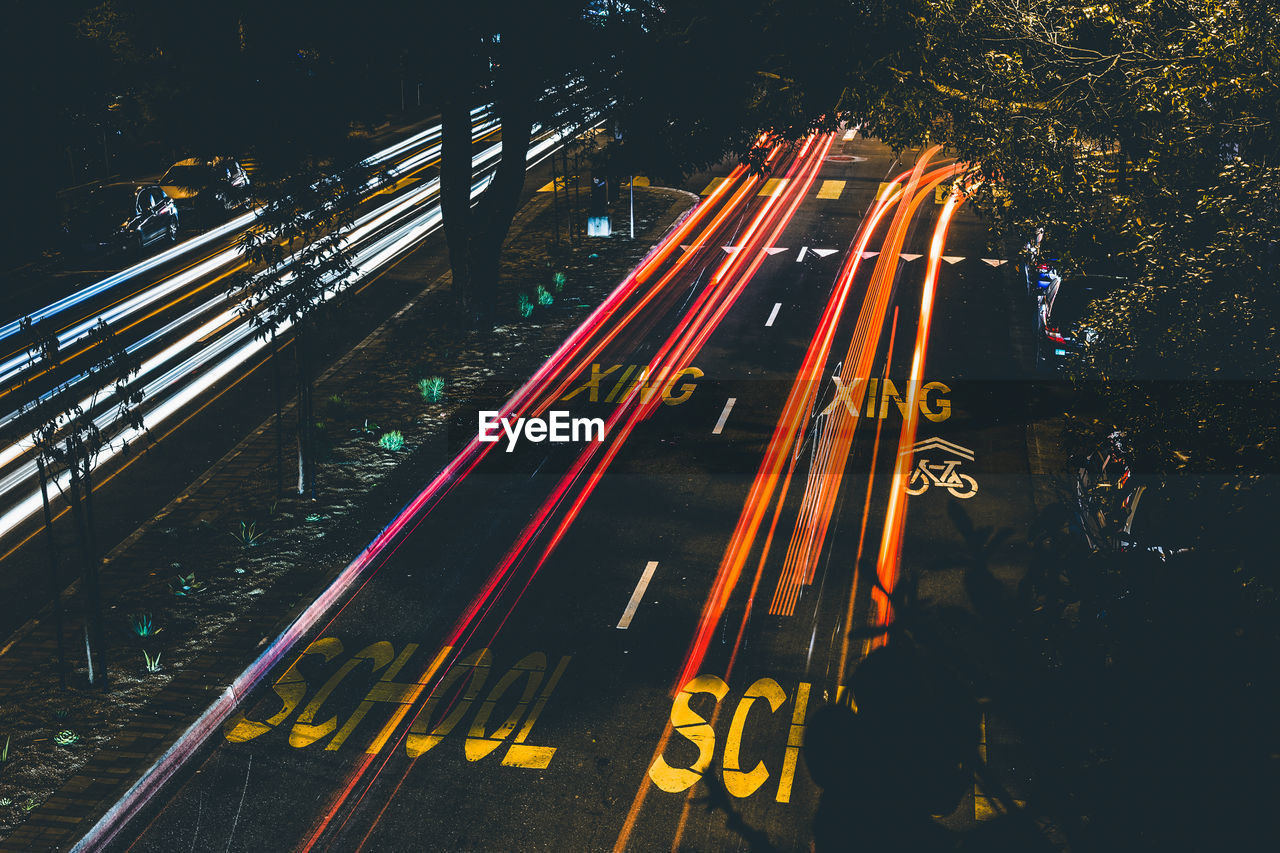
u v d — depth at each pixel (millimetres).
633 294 25250
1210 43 7312
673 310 24141
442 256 28469
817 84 18359
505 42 19625
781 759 9820
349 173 15602
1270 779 3938
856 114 19141
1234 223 6570
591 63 19578
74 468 10562
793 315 23781
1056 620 4539
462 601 12672
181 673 11078
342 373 20297
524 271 27000
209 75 15820
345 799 9391
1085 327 7340
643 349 21656
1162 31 8922
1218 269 6387
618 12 19328
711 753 9906
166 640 11703
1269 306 6098
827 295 25219
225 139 15750
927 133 17828
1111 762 4277
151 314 23750
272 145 15383
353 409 18547
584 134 24953
